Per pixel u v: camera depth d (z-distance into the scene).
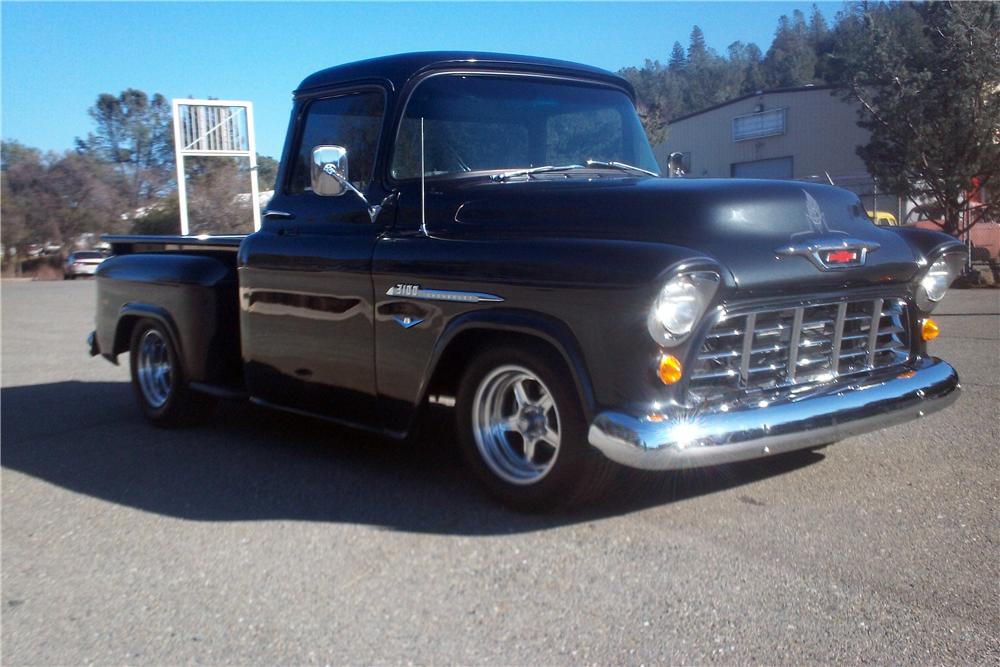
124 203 53.19
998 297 15.38
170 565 4.01
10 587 3.86
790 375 4.15
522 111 5.14
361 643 3.24
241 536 4.31
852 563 3.75
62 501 4.97
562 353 3.96
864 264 4.27
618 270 3.75
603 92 5.55
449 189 4.76
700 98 86.12
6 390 8.55
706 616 3.34
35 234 52.28
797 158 25.64
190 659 3.19
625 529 4.17
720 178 4.60
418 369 4.55
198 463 5.59
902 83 19.42
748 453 3.85
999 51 18.69
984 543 3.92
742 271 3.89
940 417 6.07
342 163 4.72
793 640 3.15
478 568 3.82
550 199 4.46
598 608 3.43
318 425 6.53
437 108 4.95
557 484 4.17
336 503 4.71
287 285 5.26
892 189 20.25
